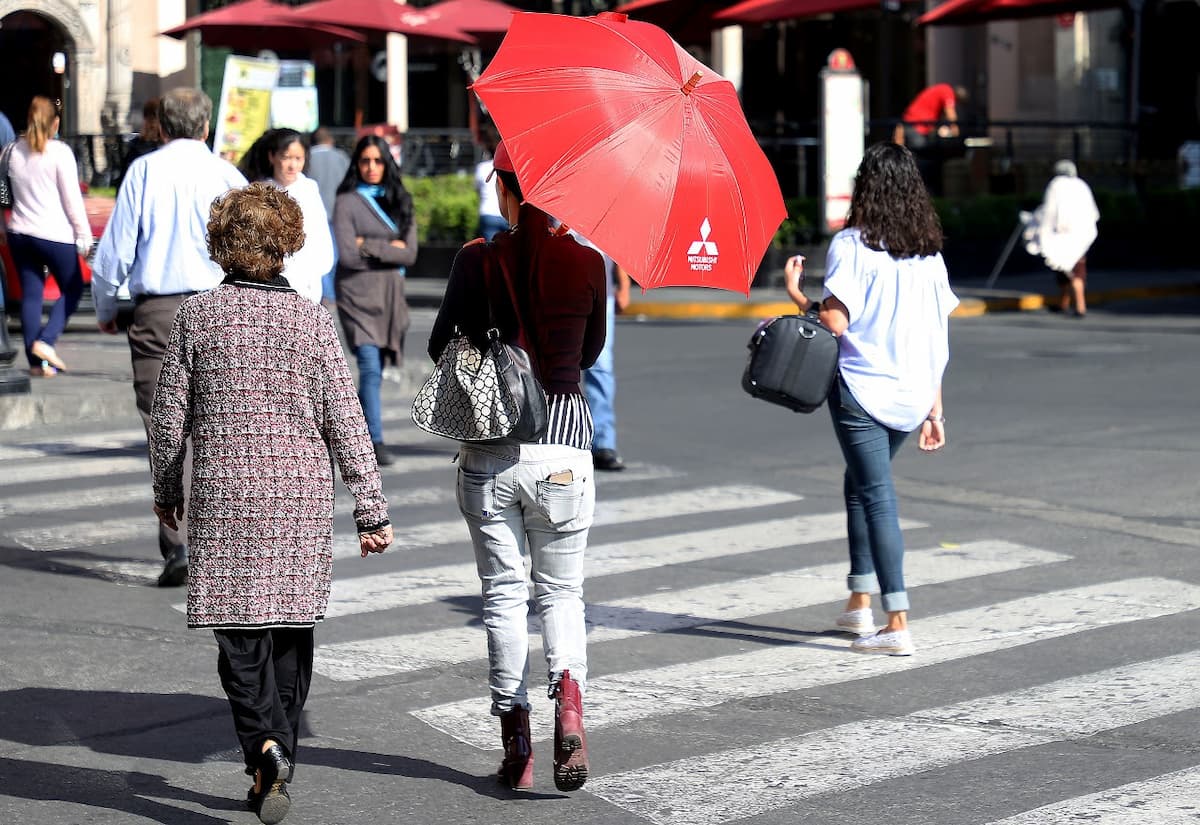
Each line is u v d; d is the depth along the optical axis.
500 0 90.31
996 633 20.25
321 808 14.58
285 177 26.02
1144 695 17.58
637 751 16.09
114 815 14.41
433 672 18.81
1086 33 90.50
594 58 14.06
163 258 21.59
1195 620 20.67
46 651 19.45
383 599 22.03
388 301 31.05
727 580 23.08
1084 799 14.54
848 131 66.94
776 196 14.90
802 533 25.97
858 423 19.00
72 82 89.56
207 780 15.33
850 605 20.34
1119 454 32.16
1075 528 26.02
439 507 27.92
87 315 55.16
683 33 76.94
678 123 14.03
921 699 17.67
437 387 14.36
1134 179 82.56
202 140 22.12
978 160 78.62
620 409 38.34
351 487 14.15
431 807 14.61
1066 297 62.81
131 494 28.61
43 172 38.47
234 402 13.73
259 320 13.87
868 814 14.29
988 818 14.14
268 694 13.89
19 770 15.52
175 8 91.69
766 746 16.19
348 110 97.25
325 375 13.99
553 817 14.35
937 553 24.52
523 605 14.96
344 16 71.88
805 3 72.06
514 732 14.88
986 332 55.78
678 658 19.39
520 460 14.52
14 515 26.88
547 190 13.47
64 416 35.81
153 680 18.42
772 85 94.69
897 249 18.73
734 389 41.47
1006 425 35.81
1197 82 92.69
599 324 14.97
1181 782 14.93
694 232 13.95
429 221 75.00
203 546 13.72
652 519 26.97
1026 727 16.62
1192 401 38.91
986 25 92.38
